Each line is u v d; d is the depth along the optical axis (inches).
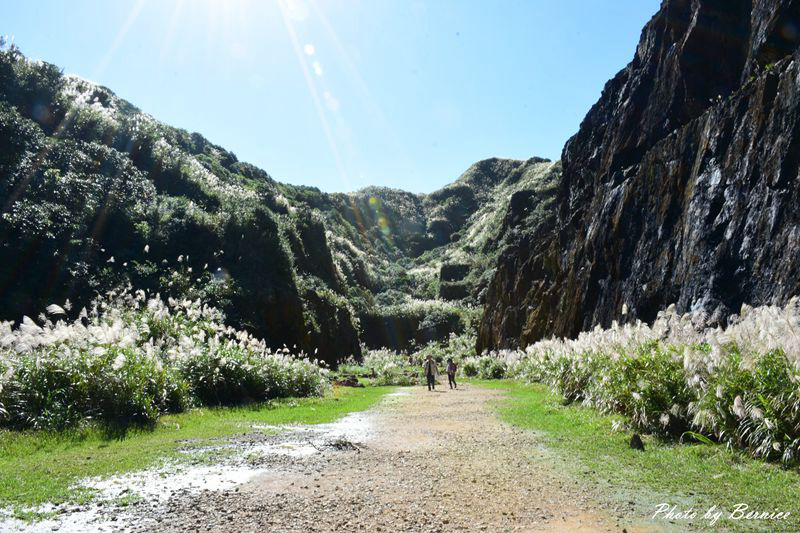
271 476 242.7
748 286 550.3
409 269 4146.2
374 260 3932.1
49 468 254.8
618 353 389.4
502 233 3149.6
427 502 199.2
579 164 1338.6
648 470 238.5
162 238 1291.8
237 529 171.3
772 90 591.2
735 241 587.5
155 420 401.4
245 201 1745.8
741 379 264.5
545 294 1278.3
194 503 199.5
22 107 1443.2
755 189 579.5
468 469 252.2
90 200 1192.2
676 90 892.0
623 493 205.9
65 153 1295.5
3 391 363.3
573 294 1069.8
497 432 365.7
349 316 1939.0
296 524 175.9
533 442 320.5
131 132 1689.2
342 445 314.8
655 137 922.1
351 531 169.0
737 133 636.7
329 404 599.2
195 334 646.5
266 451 303.3
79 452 298.7
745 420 253.8
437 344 2018.9
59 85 1642.5
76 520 181.5
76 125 1515.7
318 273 2165.4
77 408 382.9
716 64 832.9
